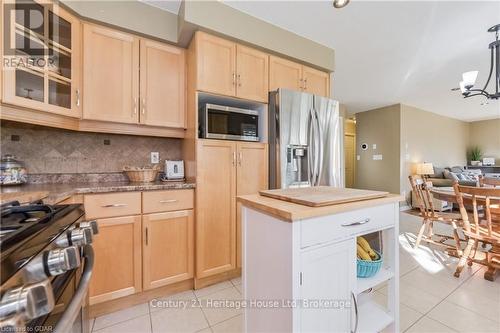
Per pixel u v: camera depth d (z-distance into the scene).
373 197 1.10
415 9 1.97
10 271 0.46
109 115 1.79
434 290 1.85
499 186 2.60
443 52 2.71
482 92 2.51
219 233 1.95
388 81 3.68
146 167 2.26
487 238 1.87
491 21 2.12
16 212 0.76
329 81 2.66
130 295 1.67
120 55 1.83
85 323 1.09
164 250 1.75
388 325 1.23
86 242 0.78
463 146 6.89
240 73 2.05
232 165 2.02
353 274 1.02
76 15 1.64
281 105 2.12
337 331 0.97
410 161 5.27
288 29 2.25
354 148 6.52
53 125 1.59
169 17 1.96
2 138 1.71
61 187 1.59
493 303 1.67
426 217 2.70
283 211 0.85
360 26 2.20
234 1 1.88
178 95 2.07
